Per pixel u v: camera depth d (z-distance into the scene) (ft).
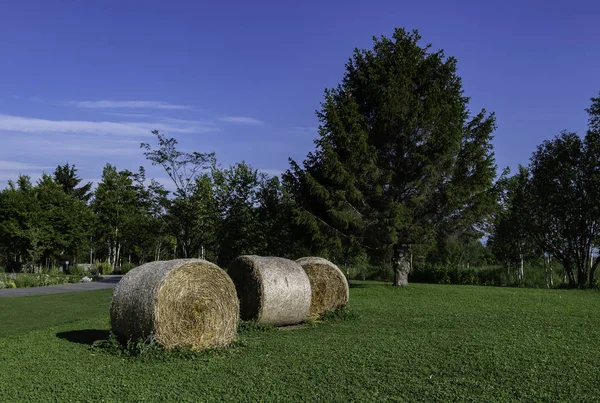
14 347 32.63
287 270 41.73
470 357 28.94
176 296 30.91
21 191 149.07
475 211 81.41
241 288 41.16
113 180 173.58
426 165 80.69
